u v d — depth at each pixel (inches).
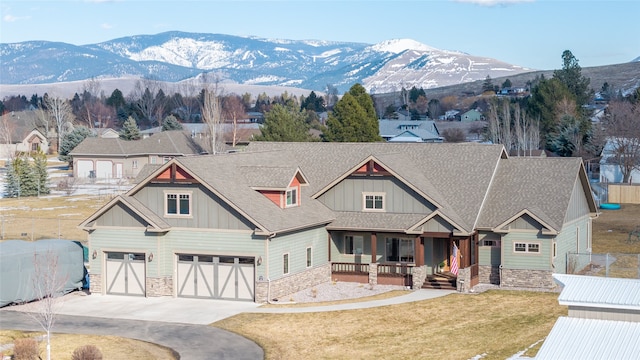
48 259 1732.3
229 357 1401.3
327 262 2049.7
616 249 2389.3
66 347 1465.3
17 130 6437.0
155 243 1860.2
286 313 1691.7
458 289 1870.1
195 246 1846.7
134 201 1879.9
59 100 6845.5
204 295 1850.4
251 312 1708.9
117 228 1892.2
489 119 5556.1
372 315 1652.3
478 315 1615.4
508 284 1907.0
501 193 2039.9
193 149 4655.5
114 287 1910.7
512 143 5059.1
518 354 1307.8
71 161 5187.0
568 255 2007.9
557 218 1911.9
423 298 1802.4
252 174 1972.2
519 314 1601.9
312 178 2171.5
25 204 3484.3
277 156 2217.0
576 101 5541.3
